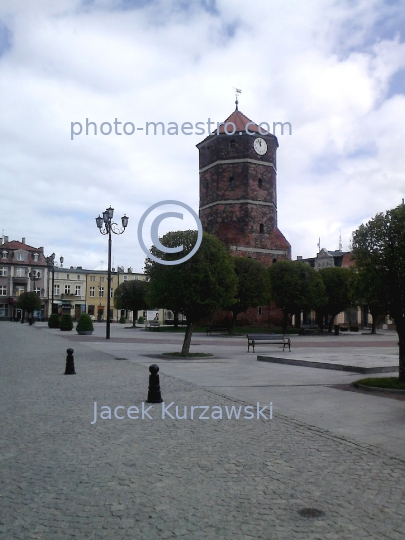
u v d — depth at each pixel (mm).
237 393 11516
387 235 12312
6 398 10727
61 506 4902
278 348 27500
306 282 45531
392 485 5531
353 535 4309
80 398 10727
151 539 4211
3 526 4445
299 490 5367
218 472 5953
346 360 18047
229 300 20969
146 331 50000
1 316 87875
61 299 96750
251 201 56219
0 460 6371
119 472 5930
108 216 32688
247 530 4387
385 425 8398
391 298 12297
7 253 89500
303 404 10234
